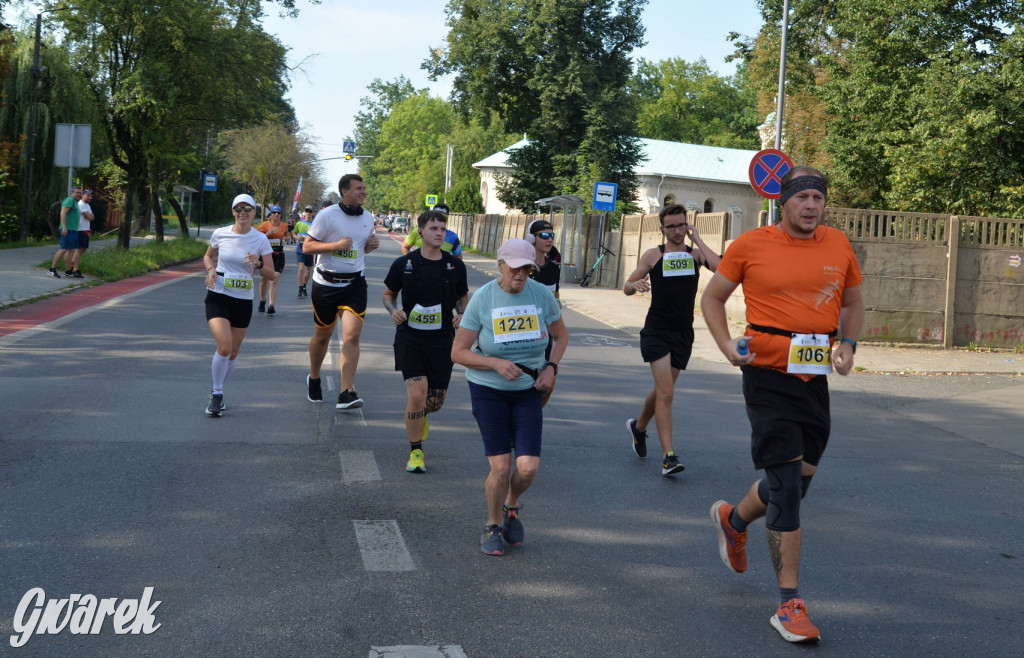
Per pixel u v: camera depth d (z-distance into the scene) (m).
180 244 34.16
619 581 4.80
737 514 4.73
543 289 5.28
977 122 18.80
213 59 29.42
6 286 17.70
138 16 27.73
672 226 7.09
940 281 16.00
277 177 59.06
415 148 104.38
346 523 5.51
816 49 30.28
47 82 33.31
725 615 4.41
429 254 6.82
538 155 52.62
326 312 8.66
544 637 4.06
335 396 9.44
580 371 12.10
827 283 4.34
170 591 4.39
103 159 36.34
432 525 5.55
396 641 3.95
